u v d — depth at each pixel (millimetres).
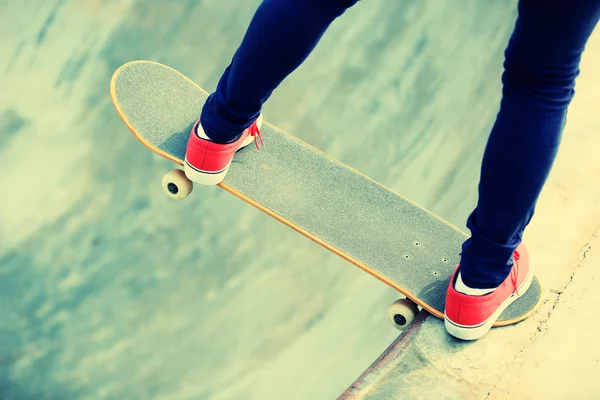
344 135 4750
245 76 1710
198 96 2521
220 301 4656
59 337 4371
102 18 4219
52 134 4254
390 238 2248
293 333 4637
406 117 4891
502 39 5145
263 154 2420
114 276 4512
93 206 4418
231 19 4395
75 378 4328
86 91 4254
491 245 1776
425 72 4949
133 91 2465
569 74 1440
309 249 4945
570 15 1294
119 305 4504
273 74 1679
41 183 4289
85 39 4211
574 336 2033
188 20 4316
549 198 2512
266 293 4738
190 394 4383
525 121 1495
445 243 2262
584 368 1949
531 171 1561
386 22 4938
